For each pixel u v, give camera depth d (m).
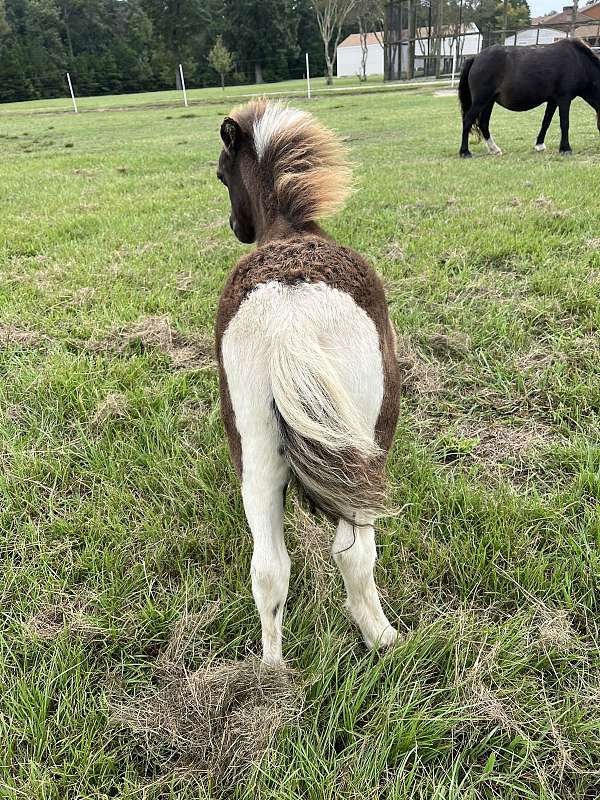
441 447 3.14
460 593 2.31
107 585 2.38
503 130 13.51
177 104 30.81
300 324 1.63
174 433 3.25
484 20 39.78
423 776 1.70
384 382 1.83
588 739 1.78
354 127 15.22
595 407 3.27
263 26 52.00
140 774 1.80
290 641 2.10
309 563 2.40
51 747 1.83
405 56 37.31
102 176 10.38
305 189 2.35
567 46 9.53
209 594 2.34
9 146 16.03
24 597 2.36
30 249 6.23
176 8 49.78
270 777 1.67
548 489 2.78
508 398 3.42
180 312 4.60
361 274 1.86
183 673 2.03
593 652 2.03
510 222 6.00
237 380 1.73
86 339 4.33
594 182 7.39
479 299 4.48
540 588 2.25
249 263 1.88
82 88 51.97
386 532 2.52
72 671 2.05
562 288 4.39
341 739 1.84
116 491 2.83
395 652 1.99
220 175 3.24
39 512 2.78
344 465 1.59
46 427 3.37
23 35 60.44
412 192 7.59
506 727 1.79
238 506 2.73
